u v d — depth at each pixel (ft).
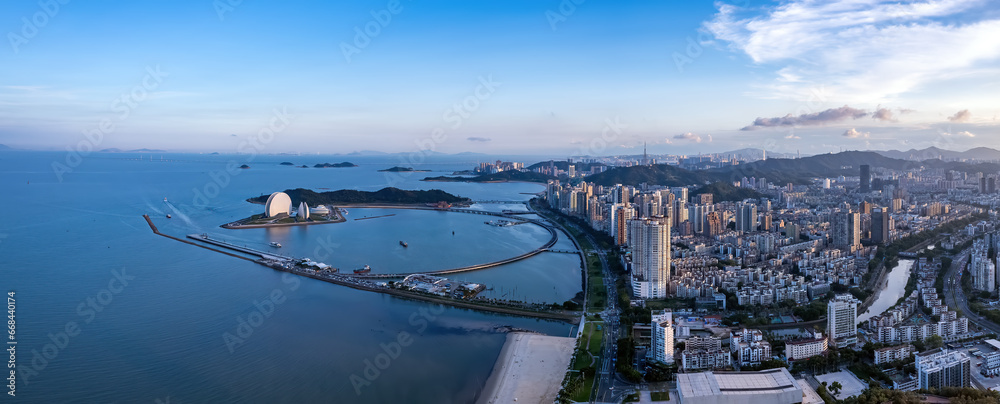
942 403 624.59
